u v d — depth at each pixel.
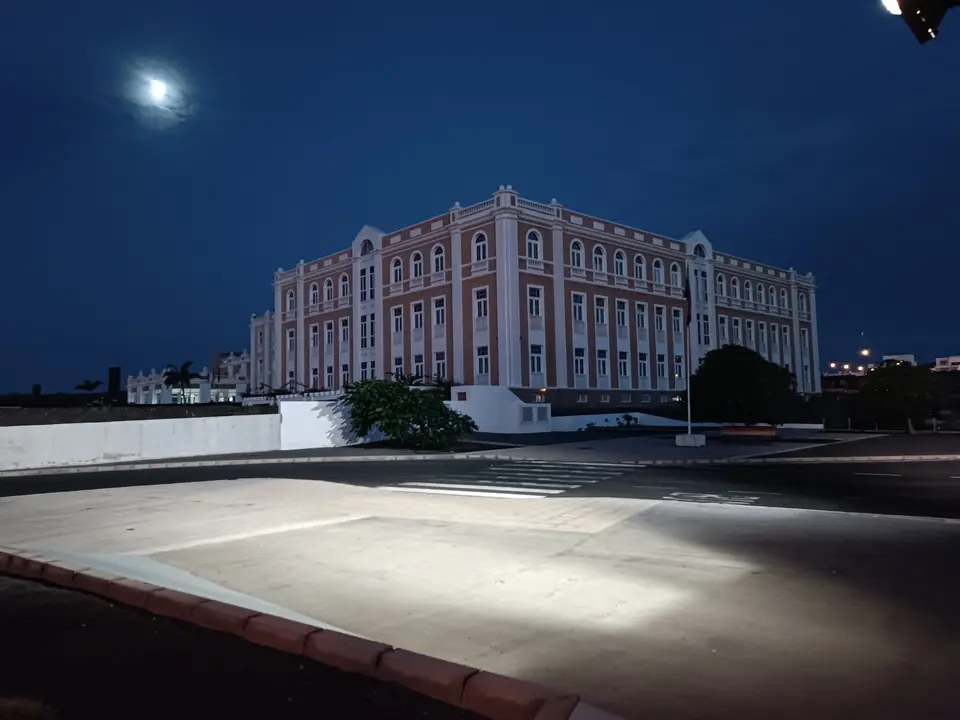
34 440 21.34
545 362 39.44
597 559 7.55
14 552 7.75
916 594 6.21
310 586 6.45
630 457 22.50
